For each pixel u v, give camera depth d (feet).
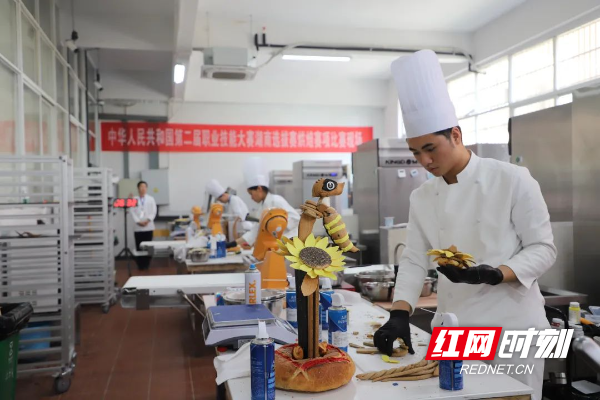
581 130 9.20
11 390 8.35
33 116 15.87
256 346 4.00
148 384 11.44
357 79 35.70
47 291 11.43
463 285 5.55
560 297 8.65
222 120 35.19
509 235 5.38
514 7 22.50
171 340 14.99
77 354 13.64
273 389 4.03
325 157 36.55
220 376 4.64
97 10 22.06
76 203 18.29
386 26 24.45
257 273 6.72
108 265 18.70
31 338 10.85
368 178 17.31
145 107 33.88
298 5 21.91
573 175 9.36
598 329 7.05
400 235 13.84
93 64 28.76
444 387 4.28
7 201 13.09
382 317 6.89
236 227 18.01
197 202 34.88
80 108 25.29
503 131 24.53
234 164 35.37
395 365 4.89
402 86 5.49
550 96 21.16
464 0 21.79
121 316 17.99
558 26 20.20
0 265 10.37
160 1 21.11
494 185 5.45
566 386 7.00
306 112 36.40
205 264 12.86
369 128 37.22
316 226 15.21
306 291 4.33
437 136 5.35
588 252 9.12
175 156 34.60
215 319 5.63
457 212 5.64
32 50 16.05
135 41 22.62
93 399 10.55
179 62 23.89
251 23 23.41
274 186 31.86
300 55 24.16
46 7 18.26
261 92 34.68
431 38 25.25
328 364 4.29
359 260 16.85
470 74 27.30
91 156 29.66
